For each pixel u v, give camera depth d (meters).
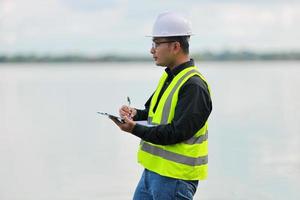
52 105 32.31
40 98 38.59
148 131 4.46
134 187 10.62
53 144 16.55
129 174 11.80
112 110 28.08
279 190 10.19
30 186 10.76
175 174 4.59
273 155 14.09
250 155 14.08
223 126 20.70
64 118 24.64
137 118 5.04
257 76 87.69
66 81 72.62
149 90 46.50
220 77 82.00
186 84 4.54
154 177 4.70
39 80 78.06
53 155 14.50
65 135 18.72
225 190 10.21
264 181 10.90
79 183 11.01
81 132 19.47
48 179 11.41
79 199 9.76
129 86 54.22
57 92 45.50
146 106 5.18
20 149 15.67
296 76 88.12
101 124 21.92
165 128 4.45
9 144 16.73
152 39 4.75
